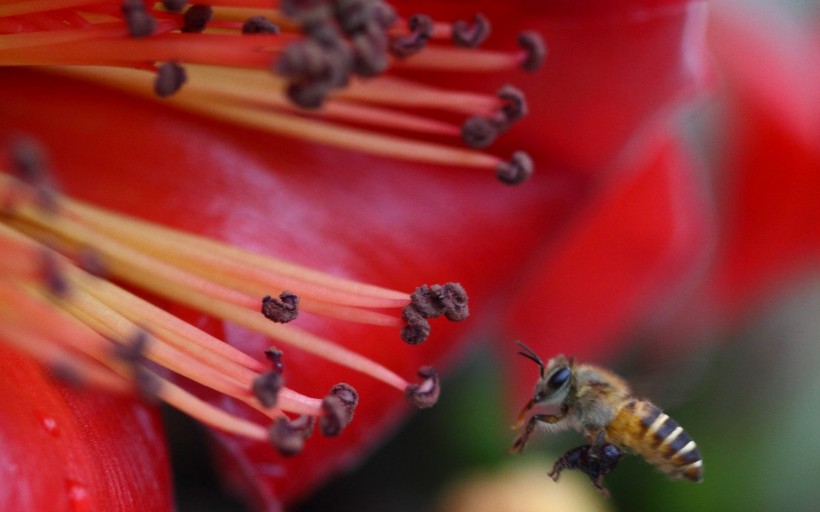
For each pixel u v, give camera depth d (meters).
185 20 0.16
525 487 0.20
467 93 0.17
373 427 0.17
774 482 0.20
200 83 0.17
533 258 0.18
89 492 0.15
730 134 0.21
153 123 0.17
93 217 0.16
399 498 0.20
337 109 0.17
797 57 0.21
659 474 0.20
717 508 0.20
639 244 0.20
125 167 0.17
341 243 0.17
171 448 0.19
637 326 0.20
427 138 0.18
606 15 0.17
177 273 0.16
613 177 0.18
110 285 0.15
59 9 0.16
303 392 0.16
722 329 0.21
